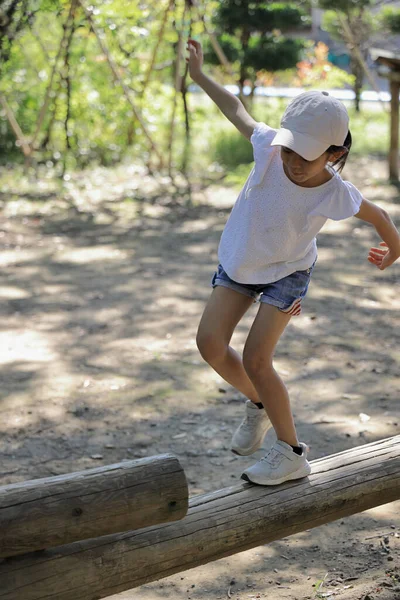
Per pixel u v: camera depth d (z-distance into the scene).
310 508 2.97
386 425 5.20
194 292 7.71
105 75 13.38
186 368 6.06
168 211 10.81
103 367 6.05
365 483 3.08
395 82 11.88
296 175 2.87
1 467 4.70
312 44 18.58
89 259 8.75
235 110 3.28
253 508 2.89
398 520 4.16
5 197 11.17
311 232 2.98
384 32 17.67
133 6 12.79
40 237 9.52
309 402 5.54
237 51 14.23
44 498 2.37
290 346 6.50
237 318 3.07
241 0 14.25
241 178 12.41
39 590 2.43
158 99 14.12
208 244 9.35
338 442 4.98
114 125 13.56
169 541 2.69
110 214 10.61
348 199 2.95
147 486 2.50
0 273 8.23
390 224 3.07
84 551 2.52
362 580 3.62
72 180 12.26
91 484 2.44
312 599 3.49
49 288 7.80
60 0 11.33
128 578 2.60
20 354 6.26
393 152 12.05
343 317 7.17
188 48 3.47
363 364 6.18
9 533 2.30
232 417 5.34
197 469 4.70
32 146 12.34
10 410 5.37
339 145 2.83
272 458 2.99
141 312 7.17
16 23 11.55
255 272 3.00
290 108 2.85
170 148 12.63
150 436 5.08
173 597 3.57
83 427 5.18
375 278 8.27
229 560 3.86
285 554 3.89
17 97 13.76
